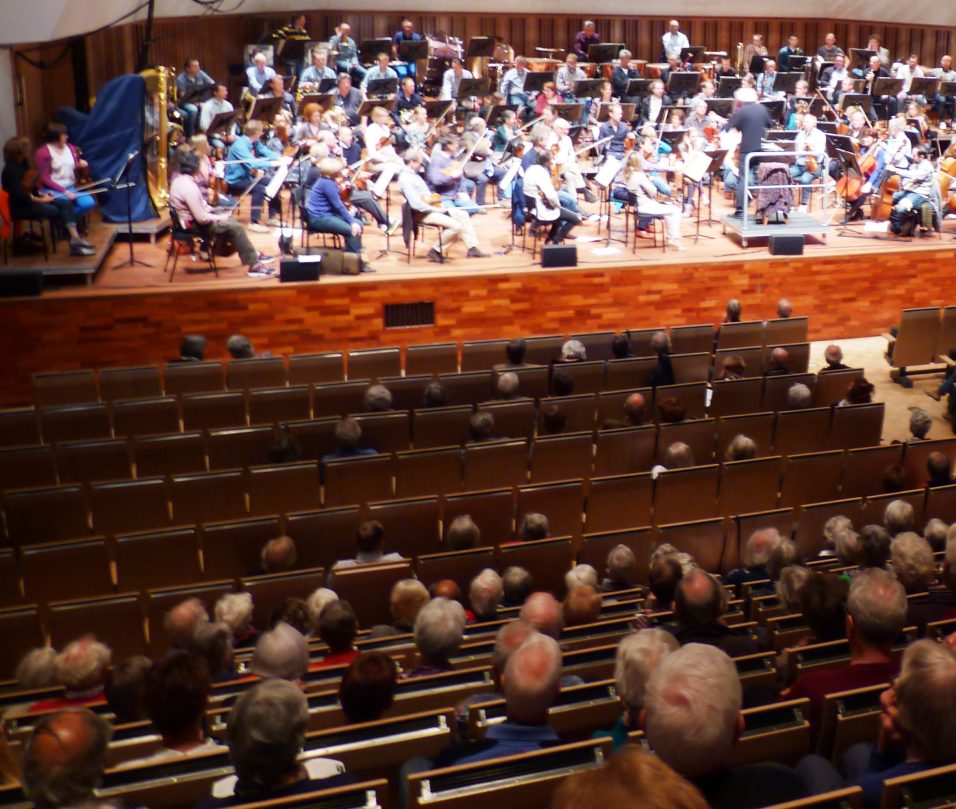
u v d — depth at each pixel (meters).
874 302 13.34
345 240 12.39
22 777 2.72
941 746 2.60
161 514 7.40
